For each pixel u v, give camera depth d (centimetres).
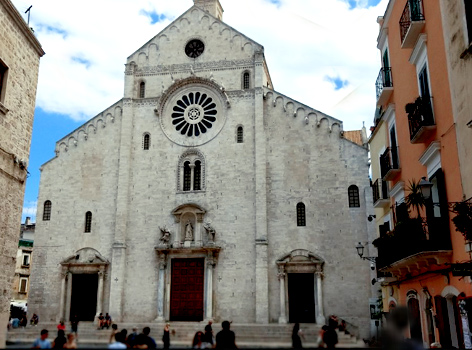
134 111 4519
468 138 1683
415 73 2311
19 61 2597
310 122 4238
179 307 4038
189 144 4353
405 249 2169
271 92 4350
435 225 1908
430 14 2056
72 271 4212
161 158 4366
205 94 4475
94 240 4253
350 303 3819
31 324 3984
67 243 4284
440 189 1933
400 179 2625
